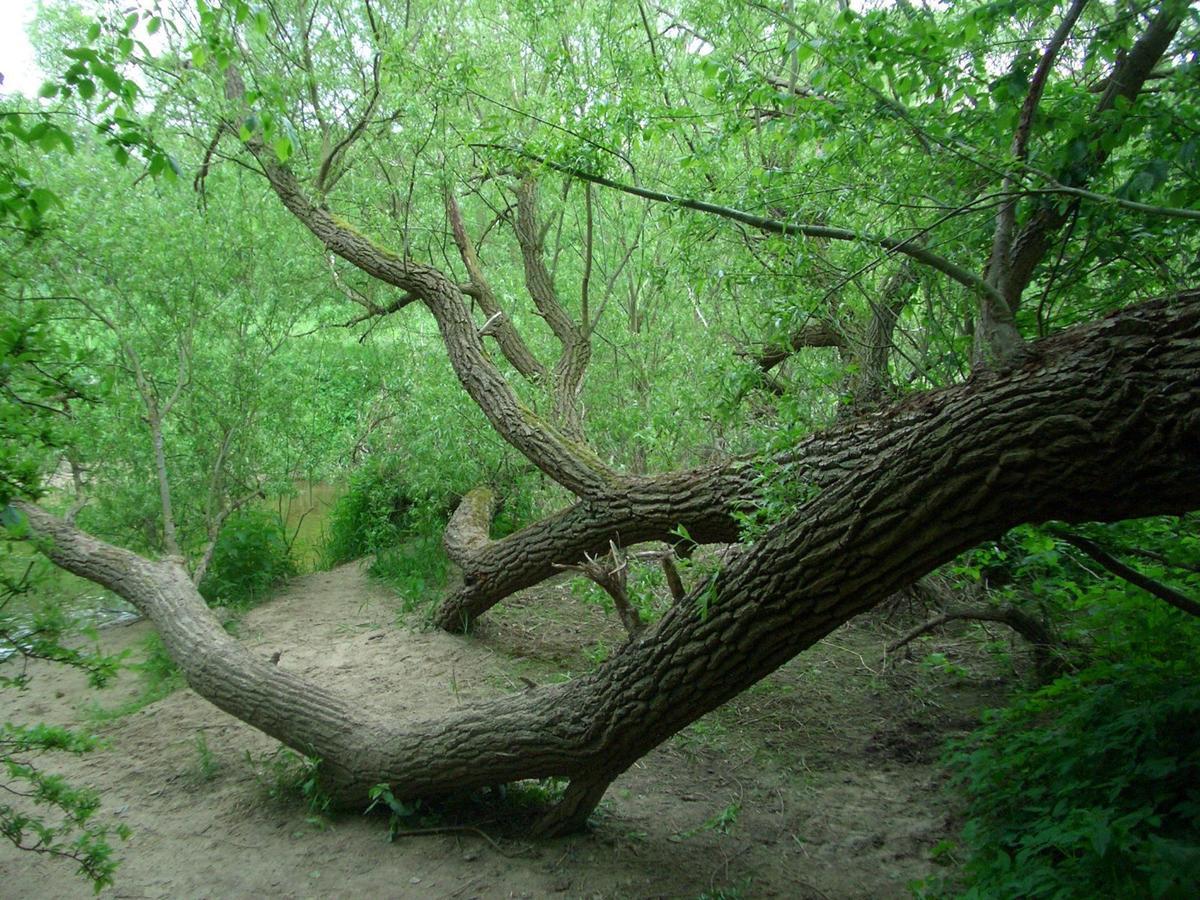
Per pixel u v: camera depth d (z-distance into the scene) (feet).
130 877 11.76
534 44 19.81
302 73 21.08
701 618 10.68
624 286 32.27
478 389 20.08
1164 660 12.03
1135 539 13.32
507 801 13.41
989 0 11.59
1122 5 10.44
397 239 24.94
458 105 19.15
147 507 24.13
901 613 20.13
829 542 9.46
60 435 10.06
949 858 11.60
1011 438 7.93
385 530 28.12
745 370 14.21
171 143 21.85
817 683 17.51
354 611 23.32
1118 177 12.21
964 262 13.38
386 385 30.63
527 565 19.06
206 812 13.44
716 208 13.26
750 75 14.20
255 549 25.23
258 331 25.72
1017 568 15.34
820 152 16.22
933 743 14.96
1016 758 11.49
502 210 29.89
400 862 12.05
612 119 15.08
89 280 22.31
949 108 12.32
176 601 17.33
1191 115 9.68
